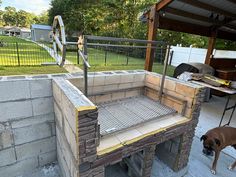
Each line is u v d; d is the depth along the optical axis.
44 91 2.17
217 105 5.29
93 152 1.45
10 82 1.92
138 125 2.00
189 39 14.34
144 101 2.71
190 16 4.38
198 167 2.65
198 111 2.29
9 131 2.08
